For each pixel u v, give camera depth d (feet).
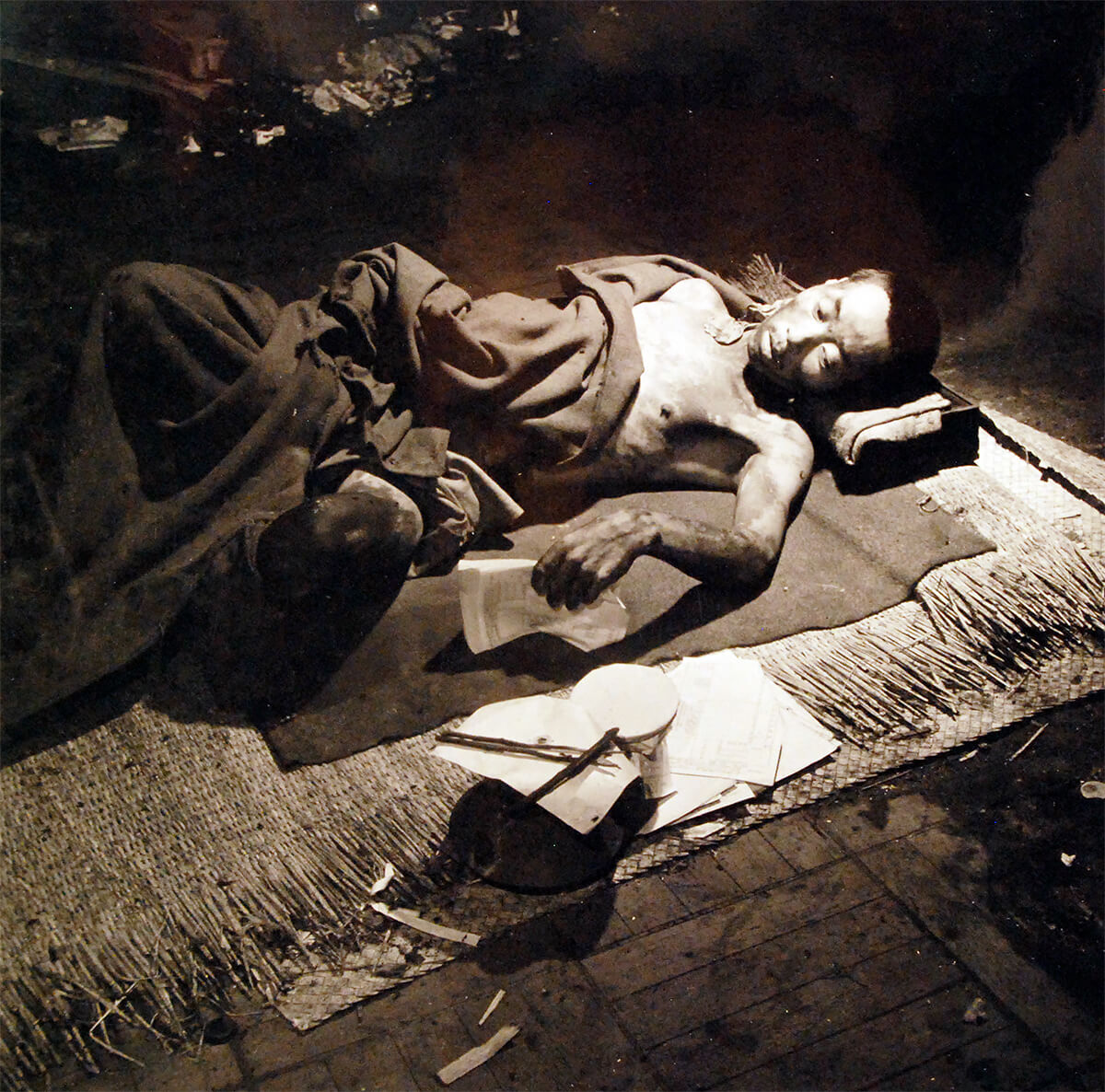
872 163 14.90
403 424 9.18
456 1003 6.65
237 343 8.93
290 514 8.21
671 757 7.95
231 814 7.59
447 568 9.02
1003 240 13.43
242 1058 6.39
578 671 8.46
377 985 6.73
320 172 15.08
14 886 7.18
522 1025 6.54
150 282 8.95
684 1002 6.64
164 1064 6.38
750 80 16.83
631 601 8.98
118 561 8.57
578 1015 6.58
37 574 8.60
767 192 14.61
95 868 7.29
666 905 7.18
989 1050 6.40
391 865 7.33
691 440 9.76
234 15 16.85
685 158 15.29
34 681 8.16
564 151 15.56
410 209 14.40
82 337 9.11
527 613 8.66
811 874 7.37
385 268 9.41
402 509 8.59
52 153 14.97
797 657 8.69
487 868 7.27
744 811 7.73
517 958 6.89
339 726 8.07
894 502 9.93
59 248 13.28
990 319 12.48
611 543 8.34
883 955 6.89
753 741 8.09
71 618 8.42
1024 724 8.38
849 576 9.25
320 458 8.98
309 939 6.97
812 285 12.94
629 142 15.71
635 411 9.59
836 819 7.73
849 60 16.60
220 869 7.28
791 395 9.98
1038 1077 6.27
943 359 11.89
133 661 8.33
